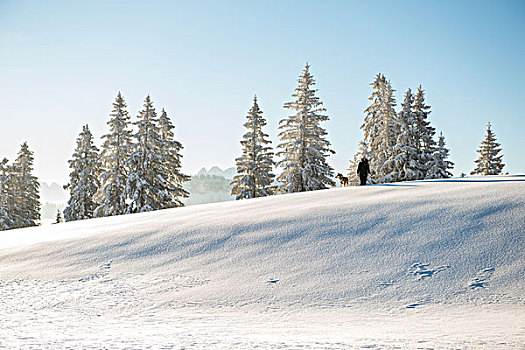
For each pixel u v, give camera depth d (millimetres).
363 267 8469
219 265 9492
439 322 5621
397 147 34375
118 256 10852
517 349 3699
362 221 10953
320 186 33125
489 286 7117
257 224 11922
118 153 35031
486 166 44469
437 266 8070
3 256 11867
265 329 5266
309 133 34625
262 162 36531
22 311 7078
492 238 8758
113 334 4836
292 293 7570
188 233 11969
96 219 18750
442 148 40312
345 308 6746
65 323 6047
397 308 6621
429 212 10805
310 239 10305
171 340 4289
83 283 9016
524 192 11172
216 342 4145
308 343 4039
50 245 12500
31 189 46125
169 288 8281
